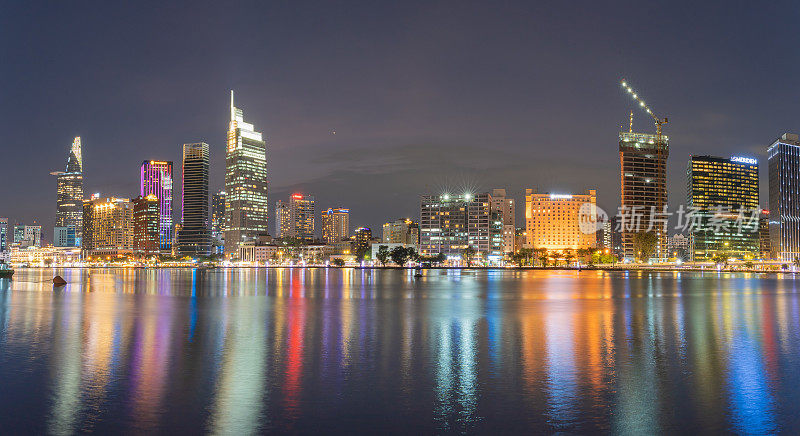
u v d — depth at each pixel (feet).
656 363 133.90
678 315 247.09
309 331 193.26
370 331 193.16
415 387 110.83
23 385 112.47
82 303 318.86
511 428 86.43
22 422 89.35
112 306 296.51
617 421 89.61
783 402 99.91
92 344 163.22
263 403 99.60
